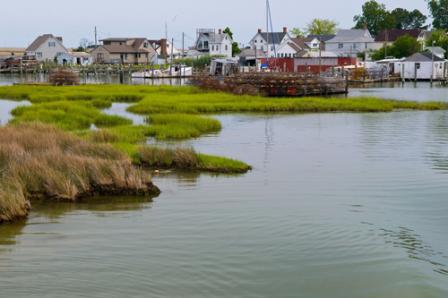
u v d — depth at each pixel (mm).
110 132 29891
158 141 31906
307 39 151375
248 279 13039
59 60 146750
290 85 64750
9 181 18312
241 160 26844
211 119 38938
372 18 177625
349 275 13375
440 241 15641
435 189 21297
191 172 23766
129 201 19234
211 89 67375
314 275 13344
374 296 12398
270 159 27219
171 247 14859
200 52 158250
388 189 21328
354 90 79500
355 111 50031
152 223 16891
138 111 46062
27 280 12617
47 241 15180
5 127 27156
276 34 153125
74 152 22641
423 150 29828
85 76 114250
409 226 16891
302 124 40781
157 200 19422
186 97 56750
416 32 145250
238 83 65938
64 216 17422
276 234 16000
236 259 14141
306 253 14633
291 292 12492
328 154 28672
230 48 155125
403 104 53219
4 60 143500
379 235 16031
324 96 66812
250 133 36000
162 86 73062
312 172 24250
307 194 20500
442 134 35500
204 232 16125
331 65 104875
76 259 13914
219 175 23359
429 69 100375
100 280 12734
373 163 26328
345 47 140250
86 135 29422
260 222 17062
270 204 19078
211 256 14297
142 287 12445
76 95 58375
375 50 133375
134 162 24547
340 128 38594
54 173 19406
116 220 17109
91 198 19453
